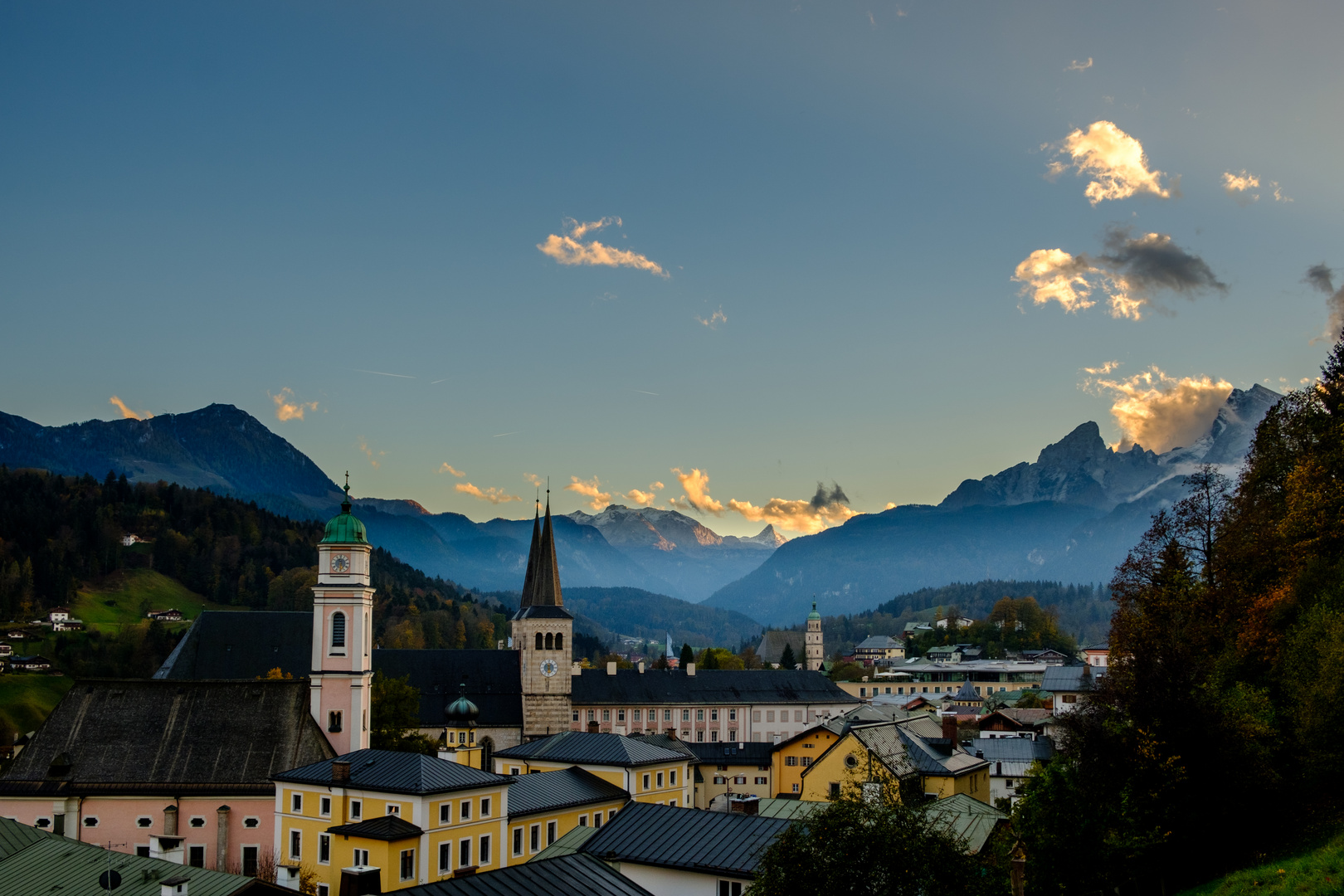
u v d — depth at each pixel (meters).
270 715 128.38
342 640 138.75
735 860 72.69
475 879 58.47
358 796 103.44
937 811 93.94
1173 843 72.88
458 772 103.81
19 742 141.75
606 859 76.00
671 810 80.62
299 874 93.56
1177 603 108.19
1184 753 74.12
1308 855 64.12
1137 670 81.38
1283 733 78.62
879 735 125.75
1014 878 69.38
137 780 121.75
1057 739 137.25
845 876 53.75
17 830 76.56
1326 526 91.44
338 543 139.25
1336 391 103.81
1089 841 68.94
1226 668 90.94
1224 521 113.56
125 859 69.25
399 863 94.81
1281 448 110.56
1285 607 90.25
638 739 144.25
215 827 120.44
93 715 127.25
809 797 123.12
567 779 119.69
